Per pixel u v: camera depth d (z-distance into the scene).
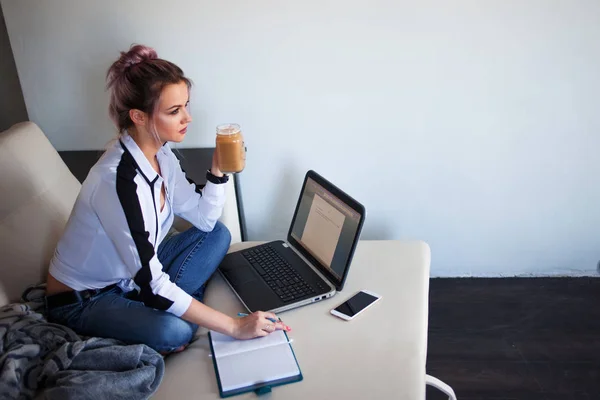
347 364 1.47
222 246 1.88
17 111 2.36
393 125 2.22
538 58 2.08
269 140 2.29
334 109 2.21
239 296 1.78
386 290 1.76
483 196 2.34
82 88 2.25
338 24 2.07
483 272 2.49
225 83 2.20
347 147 2.28
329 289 1.76
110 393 1.37
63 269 1.61
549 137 2.21
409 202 2.37
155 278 1.52
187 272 1.80
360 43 2.09
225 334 1.58
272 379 1.42
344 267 1.75
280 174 2.36
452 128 2.21
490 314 2.25
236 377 1.44
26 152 1.80
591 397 1.86
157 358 1.47
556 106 2.15
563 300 2.30
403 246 1.99
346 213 1.80
